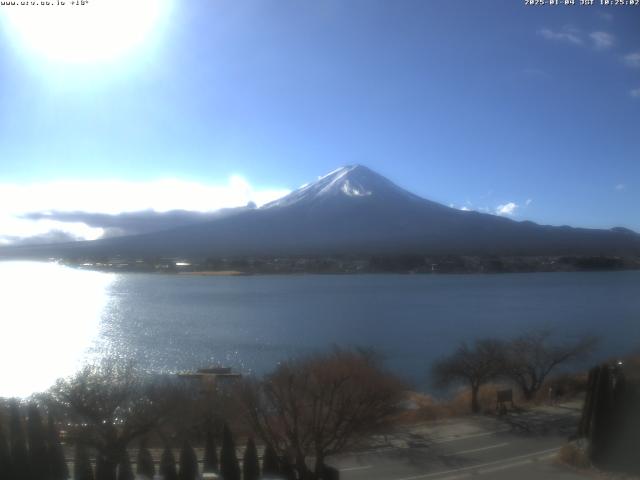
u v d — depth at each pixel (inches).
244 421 971.3
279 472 821.2
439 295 5851.4
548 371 1551.4
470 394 1417.3
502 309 4414.4
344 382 977.5
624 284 7106.3
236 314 4256.9
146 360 2333.9
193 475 784.9
